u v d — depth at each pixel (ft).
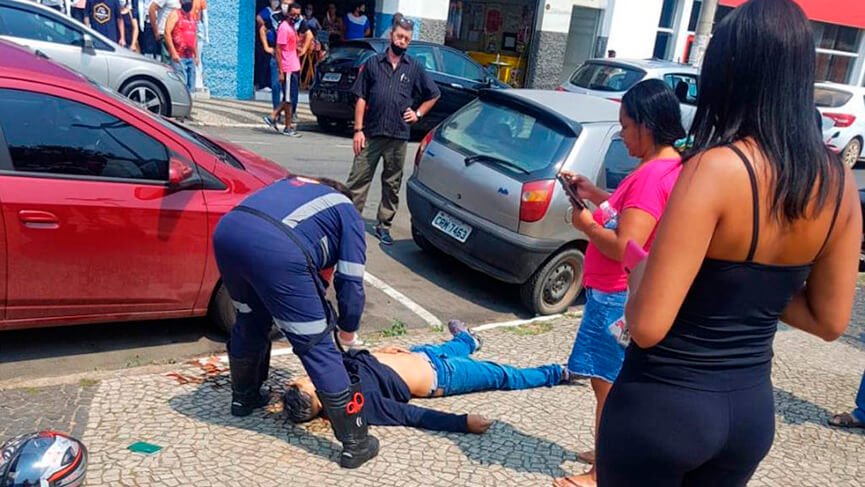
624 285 9.32
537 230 17.08
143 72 32.48
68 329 14.39
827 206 5.15
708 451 5.46
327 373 9.97
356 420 10.22
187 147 13.26
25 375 12.52
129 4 39.32
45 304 12.21
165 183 12.87
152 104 33.19
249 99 50.08
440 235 18.95
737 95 5.12
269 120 39.47
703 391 5.38
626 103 8.98
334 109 39.24
